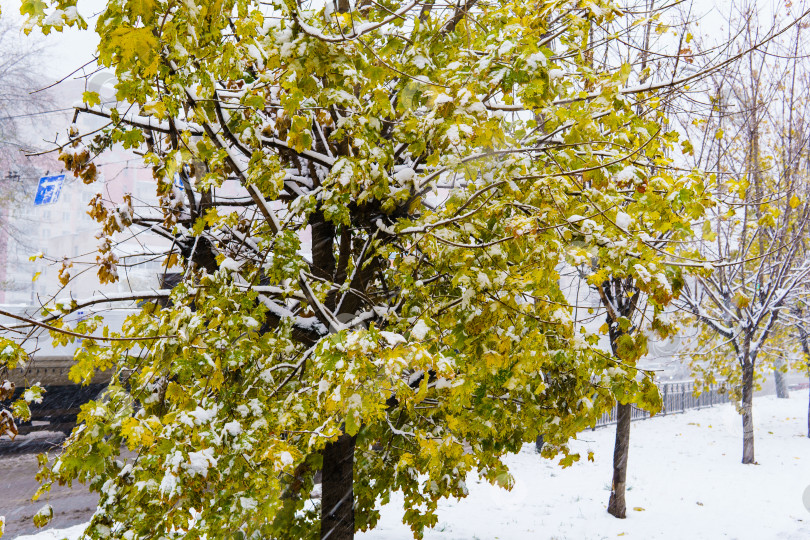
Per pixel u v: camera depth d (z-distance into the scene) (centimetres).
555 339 430
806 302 1631
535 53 327
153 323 413
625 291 789
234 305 393
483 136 324
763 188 1085
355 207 507
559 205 380
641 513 938
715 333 1531
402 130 449
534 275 349
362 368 318
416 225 457
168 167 377
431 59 437
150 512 357
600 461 1322
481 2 501
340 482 532
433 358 327
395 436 570
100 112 461
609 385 420
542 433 475
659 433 1680
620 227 390
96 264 491
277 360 447
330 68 339
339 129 411
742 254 1180
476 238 422
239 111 427
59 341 422
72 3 257
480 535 827
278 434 367
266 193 417
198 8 267
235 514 337
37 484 1013
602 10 396
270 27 342
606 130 503
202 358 357
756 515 922
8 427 402
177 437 334
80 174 464
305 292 436
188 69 318
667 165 444
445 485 545
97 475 409
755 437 1638
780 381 2686
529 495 1046
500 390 482
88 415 375
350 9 505
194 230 443
